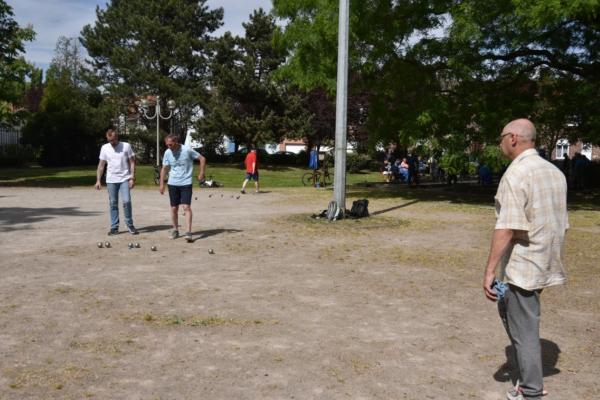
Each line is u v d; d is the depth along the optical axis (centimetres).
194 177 3312
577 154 2850
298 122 4372
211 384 430
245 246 1032
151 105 5038
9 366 458
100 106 4869
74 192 2220
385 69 1972
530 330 372
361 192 2391
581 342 541
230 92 4372
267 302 662
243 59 4381
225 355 491
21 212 1516
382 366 473
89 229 1204
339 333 555
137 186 2673
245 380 438
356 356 494
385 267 873
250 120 4319
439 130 1902
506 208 362
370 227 1297
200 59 4803
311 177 3053
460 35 1678
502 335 556
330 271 838
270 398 407
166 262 881
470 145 1898
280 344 521
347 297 691
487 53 1892
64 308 623
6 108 2705
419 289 736
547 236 362
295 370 460
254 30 4500
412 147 1956
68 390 414
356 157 4541
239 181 3256
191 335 541
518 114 1881
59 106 4431
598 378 454
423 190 2534
